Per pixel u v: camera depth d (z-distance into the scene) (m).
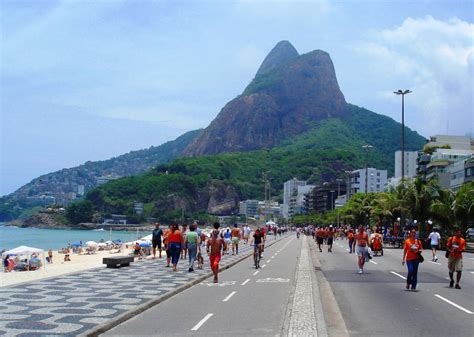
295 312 14.18
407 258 19.48
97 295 17.17
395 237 60.31
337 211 133.50
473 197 55.34
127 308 14.58
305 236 111.12
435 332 11.84
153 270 26.50
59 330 11.57
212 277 24.33
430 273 26.12
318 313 14.02
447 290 19.33
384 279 23.47
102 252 70.56
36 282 20.89
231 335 11.54
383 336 11.44
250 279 23.61
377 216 78.25
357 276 24.84
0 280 23.08
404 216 64.94
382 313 14.40
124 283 20.62
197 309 15.11
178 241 26.09
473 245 61.84
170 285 20.02
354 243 46.72
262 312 14.55
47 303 15.42
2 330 11.56
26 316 13.30
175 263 25.95
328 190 197.62
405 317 13.77
